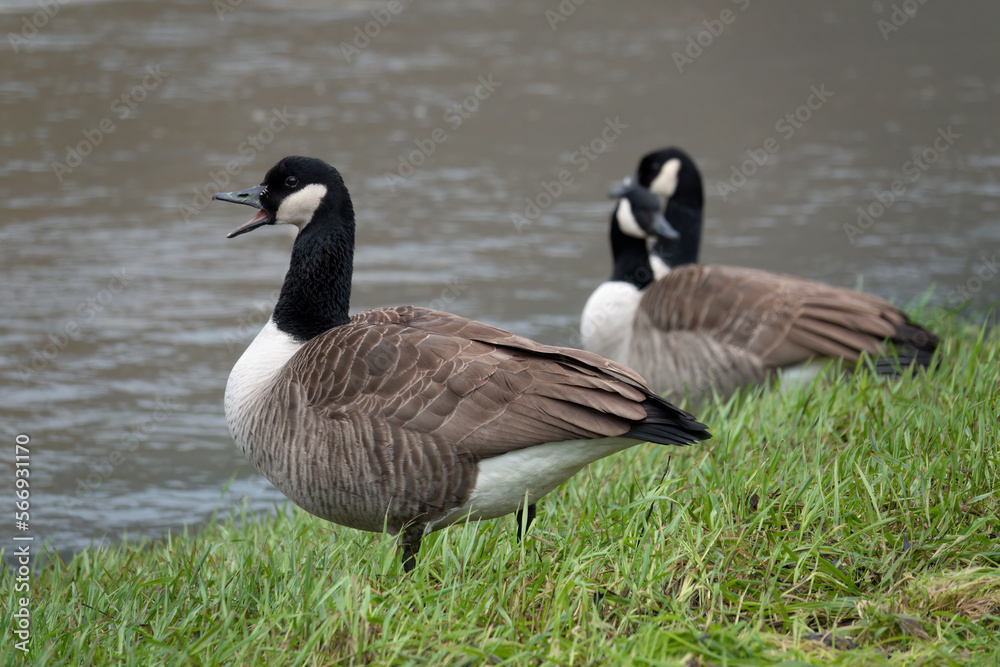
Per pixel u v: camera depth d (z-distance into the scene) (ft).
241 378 26.78
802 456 27.99
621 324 44.11
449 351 24.20
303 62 106.93
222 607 22.34
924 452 27.07
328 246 27.63
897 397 32.22
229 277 60.49
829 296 39.65
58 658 21.40
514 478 23.84
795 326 38.65
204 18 124.88
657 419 23.32
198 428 44.04
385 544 24.08
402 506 24.09
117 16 123.54
